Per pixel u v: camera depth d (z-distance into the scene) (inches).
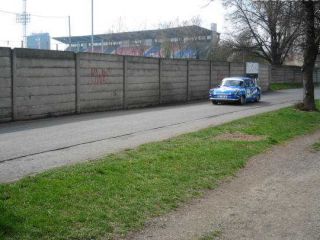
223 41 2132.1
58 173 297.4
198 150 412.8
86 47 2588.6
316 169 399.9
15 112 608.7
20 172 312.7
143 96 905.5
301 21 828.0
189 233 230.7
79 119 641.6
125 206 253.8
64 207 237.6
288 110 810.2
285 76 1964.8
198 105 951.0
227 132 543.2
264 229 244.4
